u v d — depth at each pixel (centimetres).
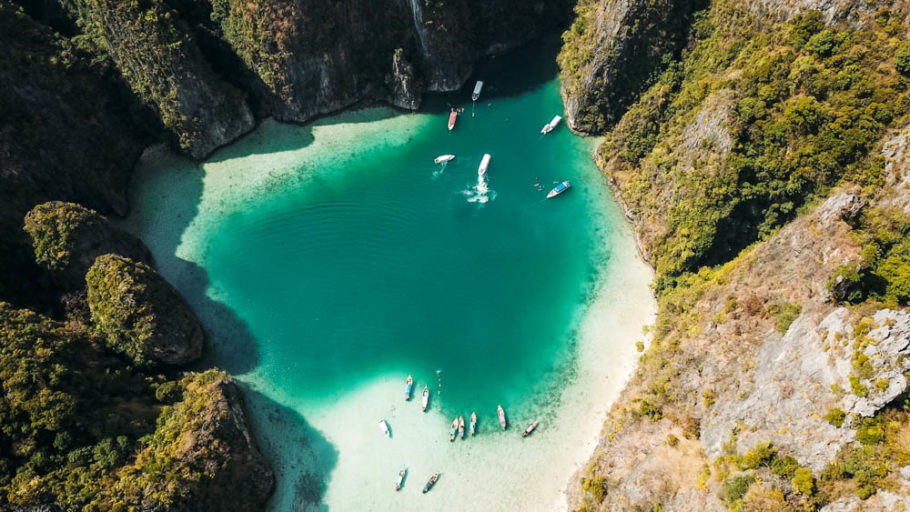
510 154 10319
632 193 9131
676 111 9019
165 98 9462
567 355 8062
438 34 10238
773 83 7344
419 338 8325
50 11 9925
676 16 9012
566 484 6975
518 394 7750
